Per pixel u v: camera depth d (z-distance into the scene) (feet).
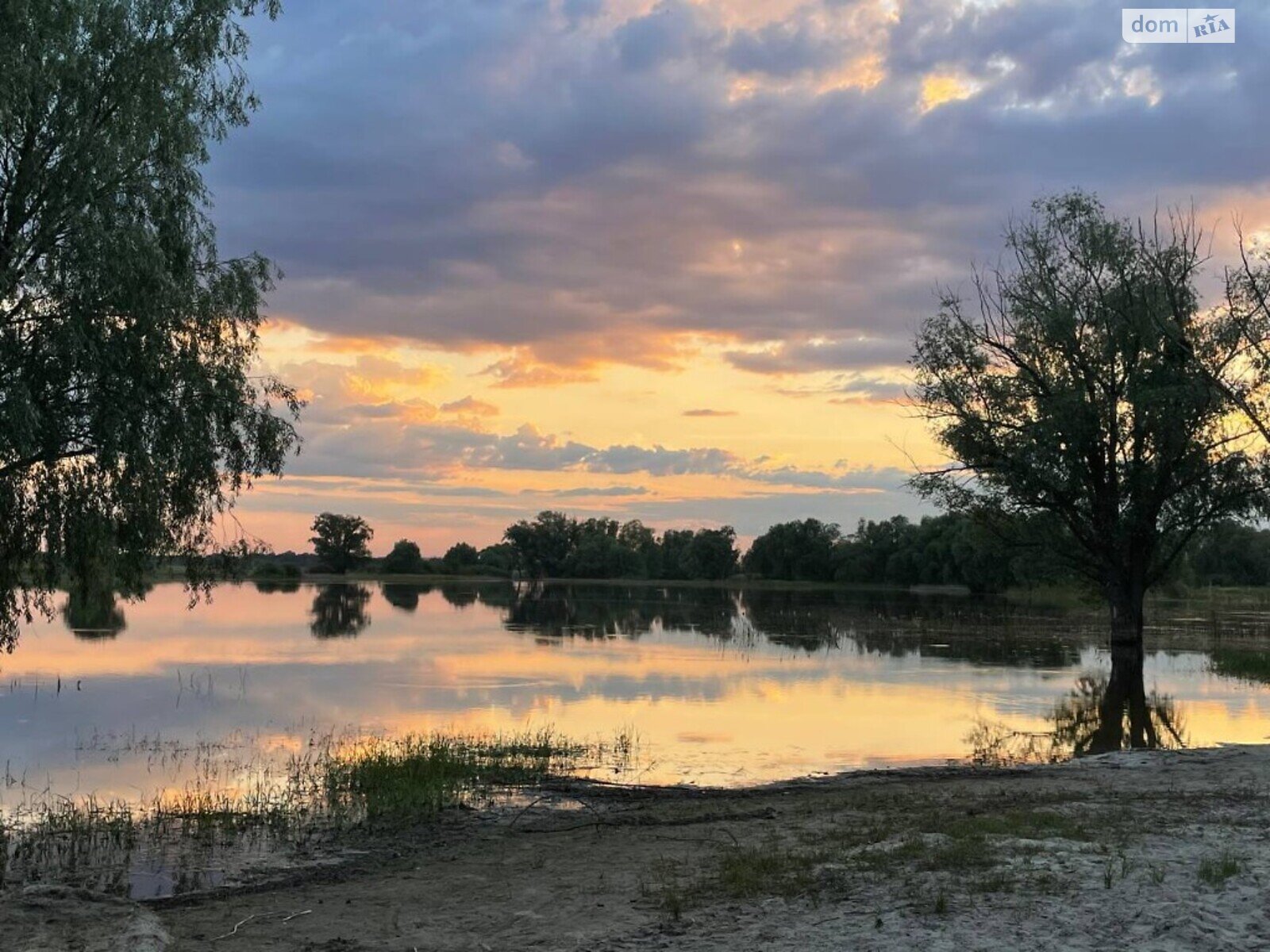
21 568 59.36
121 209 57.00
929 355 137.49
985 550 150.92
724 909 28.71
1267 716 79.87
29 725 73.20
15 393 50.11
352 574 593.01
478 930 29.19
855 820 42.27
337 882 37.52
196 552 62.34
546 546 622.95
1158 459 128.06
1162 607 249.14
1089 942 23.59
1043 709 82.53
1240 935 23.53
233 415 59.88
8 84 50.65
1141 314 124.57
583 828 44.45
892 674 105.50
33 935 29.43
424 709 81.35
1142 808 41.29
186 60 61.16
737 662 116.26
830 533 516.73
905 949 23.76
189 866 40.42
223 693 89.81
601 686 95.04
